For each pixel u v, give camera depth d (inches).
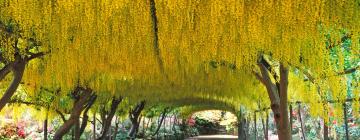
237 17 173.8
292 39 187.0
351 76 243.4
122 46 206.8
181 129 1470.2
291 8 167.6
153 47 214.5
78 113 400.8
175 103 903.1
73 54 220.7
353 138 389.7
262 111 549.3
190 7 183.0
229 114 1950.1
